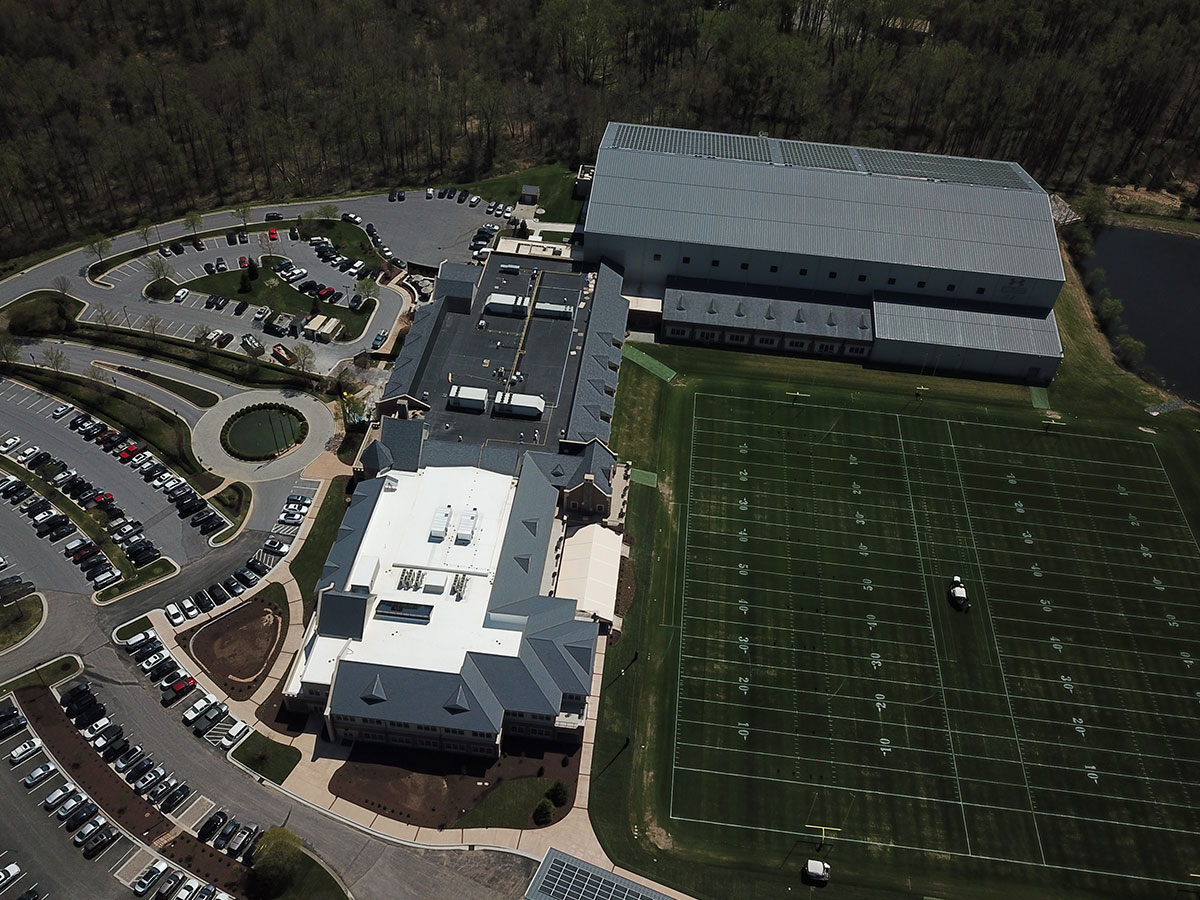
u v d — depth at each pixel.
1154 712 120.62
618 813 107.69
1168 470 153.38
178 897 97.50
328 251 191.25
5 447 146.62
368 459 137.38
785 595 131.62
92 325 170.88
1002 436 157.62
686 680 120.81
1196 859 106.94
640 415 157.25
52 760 109.12
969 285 172.12
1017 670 124.31
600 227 175.50
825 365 170.38
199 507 139.00
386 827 105.19
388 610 117.25
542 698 110.38
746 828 107.25
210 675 118.31
